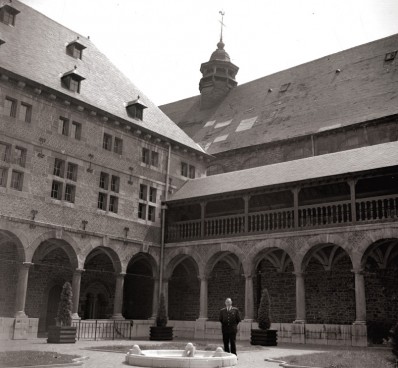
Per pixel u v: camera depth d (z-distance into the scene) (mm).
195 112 46219
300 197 28109
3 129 22688
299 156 33594
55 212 24266
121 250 27328
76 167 25672
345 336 21719
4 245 25172
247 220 26141
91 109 26375
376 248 24891
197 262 27844
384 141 30109
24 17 28375
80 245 25219
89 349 17062
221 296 30516
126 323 26656
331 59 39656
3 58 23641
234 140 37812
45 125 24484
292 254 24125
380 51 36562
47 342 19734
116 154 27875
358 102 33281
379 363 12977
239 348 18234
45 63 26406
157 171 30234
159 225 29828
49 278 27203
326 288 26625
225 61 46125
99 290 30047
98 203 26734
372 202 23438
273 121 37281
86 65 29984
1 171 22703
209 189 28875
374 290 24969
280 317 27844
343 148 31688
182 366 12070
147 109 32156
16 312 22141
